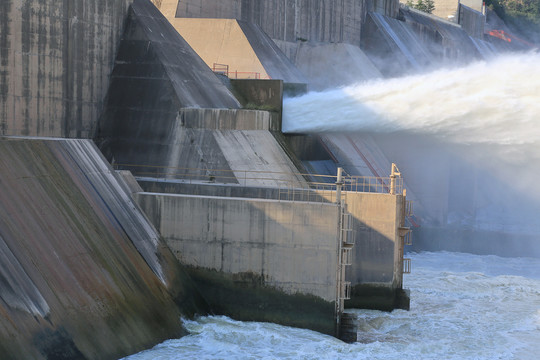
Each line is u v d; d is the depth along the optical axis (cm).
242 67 9581
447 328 5450
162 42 7669
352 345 4756
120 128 7281
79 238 4469
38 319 3844
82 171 4941
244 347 4578
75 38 7125
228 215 5134
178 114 7062
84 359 3944
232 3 10500
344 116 8756
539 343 5134
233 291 5141
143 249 4953
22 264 3978
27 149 4594
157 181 6116
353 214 5928
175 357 4262
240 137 7062
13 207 4191
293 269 5041
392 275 5878
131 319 4416
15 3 6619
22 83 6712
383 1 14862
